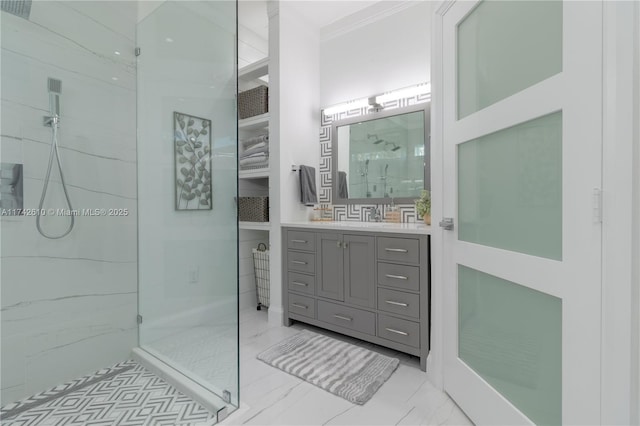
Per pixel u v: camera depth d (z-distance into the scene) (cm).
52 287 167
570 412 87
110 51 191
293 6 270
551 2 96
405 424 137
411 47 255
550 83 94
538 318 102
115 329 190
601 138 78
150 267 194
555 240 94
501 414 117
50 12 167
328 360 194
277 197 262
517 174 110
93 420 142
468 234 142
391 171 265
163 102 196
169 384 170
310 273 242
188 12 189
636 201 70
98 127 186
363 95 279
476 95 134
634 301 71
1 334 151
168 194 191
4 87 152
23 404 153
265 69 284
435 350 168
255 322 267
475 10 134
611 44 75
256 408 149
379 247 204
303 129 286
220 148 177
